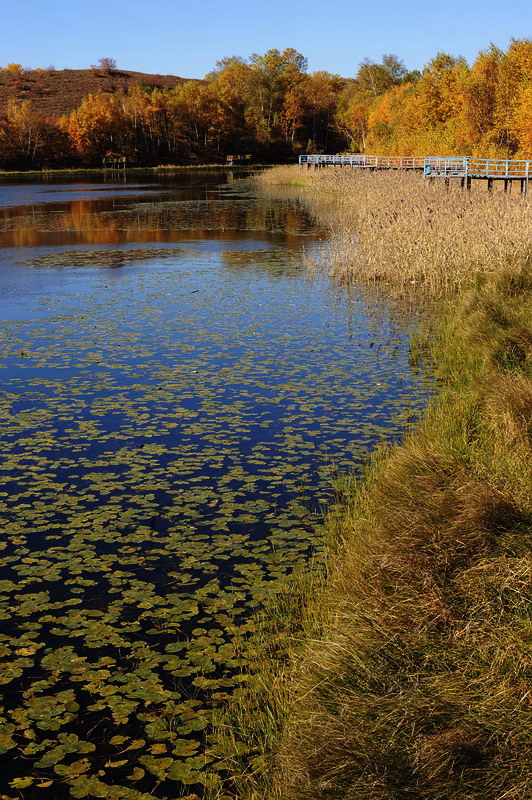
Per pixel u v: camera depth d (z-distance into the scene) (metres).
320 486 6.03
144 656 3.91
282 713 3.35
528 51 43.88
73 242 23.73
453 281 14.33
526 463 4.89
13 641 4.04
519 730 2.76
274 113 94.62
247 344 10.67
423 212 19.91
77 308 13.35
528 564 3.62
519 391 6.40
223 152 91.75
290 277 16.58
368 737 2.90
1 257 20.33
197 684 3.68
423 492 4.91
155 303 13.75
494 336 9.19
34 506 5.67
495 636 3.24
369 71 90.25
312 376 9.10
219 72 103.75
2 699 3.59
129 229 27.25
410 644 3.38
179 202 38.97
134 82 116.44
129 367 9.52
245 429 7.29
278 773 2.97
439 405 7.60
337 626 3.69
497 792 2.60
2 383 8.84
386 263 16.30
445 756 2.75
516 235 15.38
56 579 4.65
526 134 40.91
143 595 4.48
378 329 11.59
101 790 3.05
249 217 30.94
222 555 4.96
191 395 8.36
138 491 5.94
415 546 4.15
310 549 5.05
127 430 7.27
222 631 4.13
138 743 3.30
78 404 8.06
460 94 51.69
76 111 86.38
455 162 35.34
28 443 6.95
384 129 68.88
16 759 3.22
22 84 107.06
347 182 38.97
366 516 5.17
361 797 2.65
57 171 78.75
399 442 6.89
